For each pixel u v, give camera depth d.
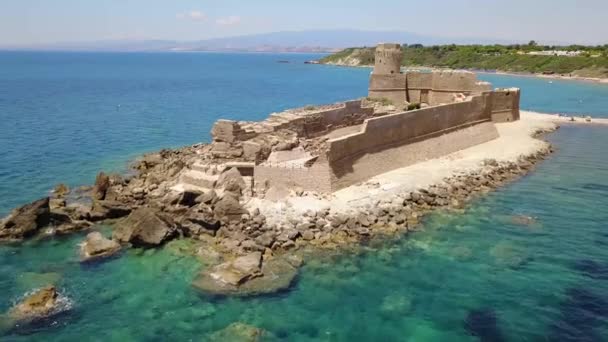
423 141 50.75
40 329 23.20
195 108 101.44
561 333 23.31
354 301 25.73
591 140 65.81
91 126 76.56
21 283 27.03
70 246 31.64
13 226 33.03
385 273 28.47
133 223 32.03
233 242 30.86
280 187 37.34
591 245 32.31
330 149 38.25
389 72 78.38
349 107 55.88
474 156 52.66
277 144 41.19
